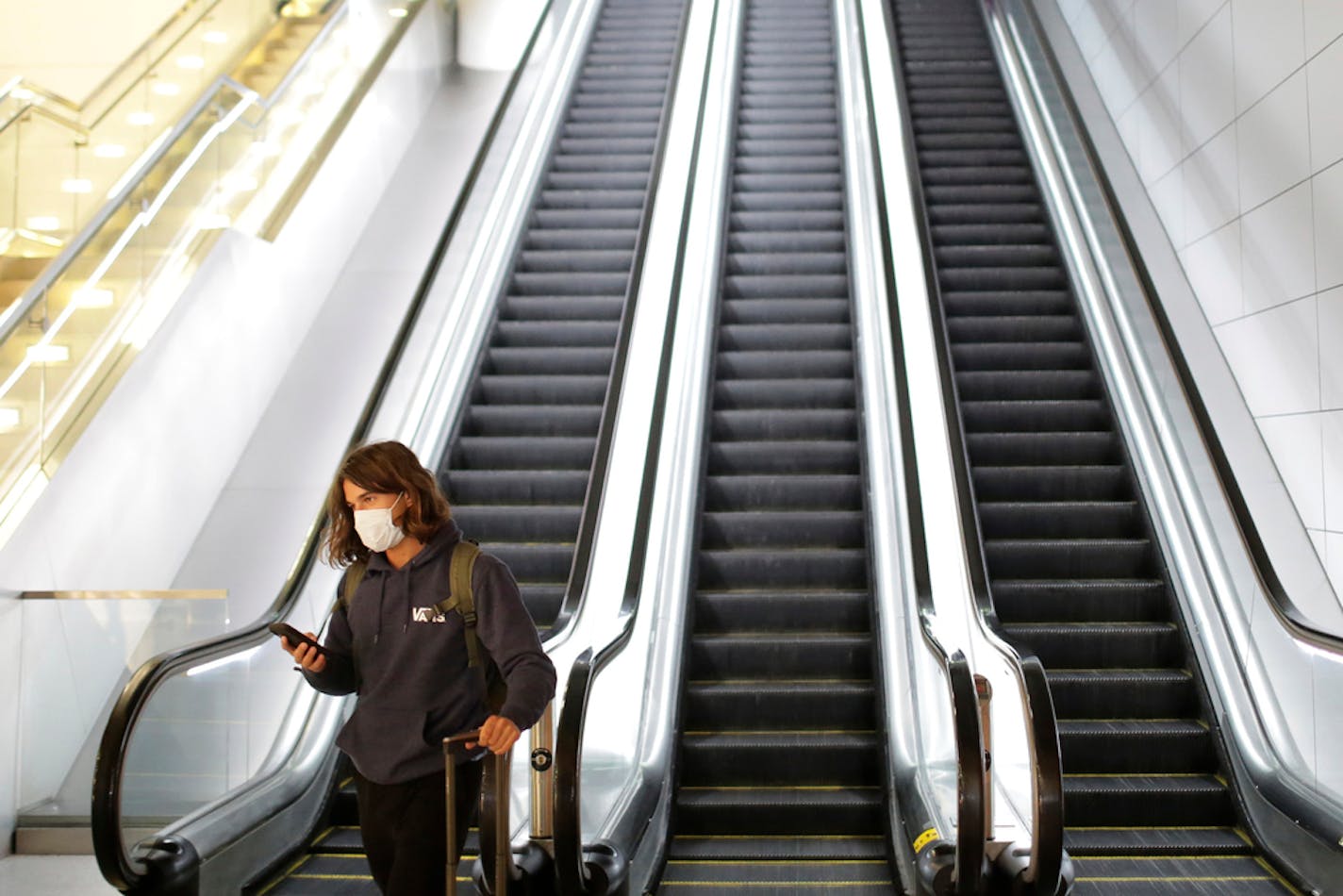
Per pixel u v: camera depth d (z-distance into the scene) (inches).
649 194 313.7
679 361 279.9
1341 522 203.2
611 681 168.7
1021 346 293.9
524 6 432.1
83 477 208.2
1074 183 318.7
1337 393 206.8
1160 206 294.8
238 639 168.6
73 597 190.4
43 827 184.5
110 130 271.9
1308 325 217.9
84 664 190.4
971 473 255.6
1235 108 253.6
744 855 183.0
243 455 259.8
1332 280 209.9
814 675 223.5
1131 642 217.0
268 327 276.7
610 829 157.8
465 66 422.0
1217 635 205.6
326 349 290.0
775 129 415.5
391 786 103.0
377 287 312.2
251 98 288.5
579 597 192.2
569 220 365.4
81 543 205.8
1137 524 245.6
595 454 231.8
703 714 212.8
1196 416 216.4
